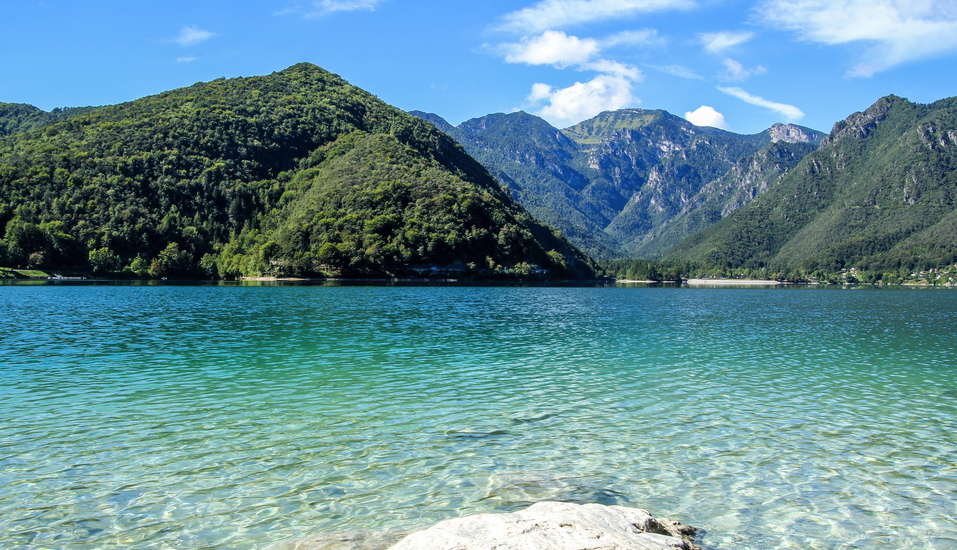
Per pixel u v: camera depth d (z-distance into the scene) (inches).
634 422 888.9
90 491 611.2
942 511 590.6
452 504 587.2
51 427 836.0
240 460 707.4
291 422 872.3
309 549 462.6
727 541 522.6
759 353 1596.9
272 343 1700.3
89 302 3213.6
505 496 607.2
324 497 602.9
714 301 4643.2
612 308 3442.4
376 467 689.0
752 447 778.2
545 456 733.9
